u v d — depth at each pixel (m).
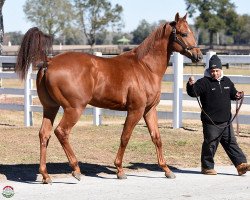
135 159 12.64
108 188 9.80
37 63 10.03
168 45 10.86
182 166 12.12
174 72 16.12
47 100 10.23
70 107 10.02
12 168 11.31
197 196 9.23
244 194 9.41
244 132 16.16
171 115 16.36
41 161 10.12
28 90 18.09
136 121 10.55
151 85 10.66
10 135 15.00
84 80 10.03
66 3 74.06
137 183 10.28
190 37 10.87
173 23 10.84
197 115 16.14
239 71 41.50
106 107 10.48
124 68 10.51
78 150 13.31
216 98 10.94
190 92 11.01
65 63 10.02
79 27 79.19
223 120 10.99
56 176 10.77
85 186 9.95
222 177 10.92
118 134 15.38
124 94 10.41
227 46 84.50
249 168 10.93
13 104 18.47
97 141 14.41
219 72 10.94
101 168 11.66
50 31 72.81
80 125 17.19
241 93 11.09
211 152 11.12
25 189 9.63
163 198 9.06
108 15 79.31
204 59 15.85
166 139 14.58
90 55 10.42
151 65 10.75
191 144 14.03
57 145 13.82
